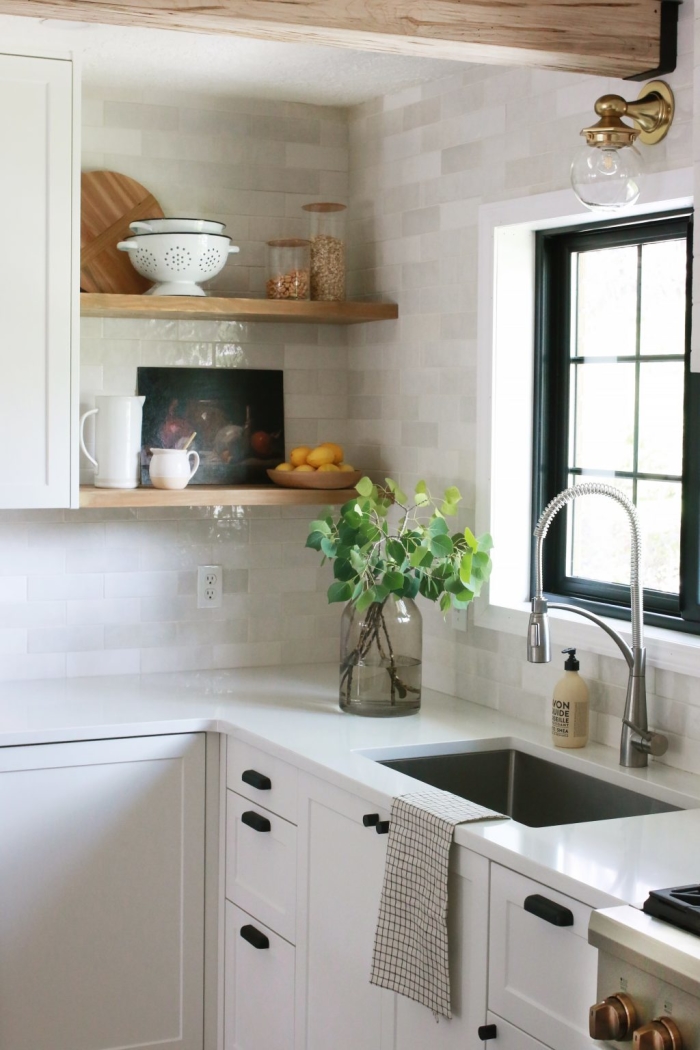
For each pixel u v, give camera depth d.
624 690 2.67
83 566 3.42
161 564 3.52
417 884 2.21
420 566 3.00
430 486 3.33
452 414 3.22
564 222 2.89
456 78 3.16
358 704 3.01
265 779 2.78
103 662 3.46
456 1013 2.17
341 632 3.07
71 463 3.09
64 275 3.04
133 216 3.45
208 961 3.07
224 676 3.50
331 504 3.56
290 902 2.71
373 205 3.58
